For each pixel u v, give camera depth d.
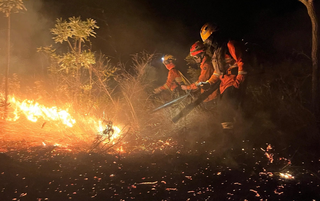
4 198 3.18
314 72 6.01
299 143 5.21
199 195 3.36
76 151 4.70
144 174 3.92
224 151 4.81
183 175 3.91
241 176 3.89
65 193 3.34
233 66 5.15
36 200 3.16
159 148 5.10
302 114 6.14
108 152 4.78
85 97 7.01
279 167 4.23
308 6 5.95
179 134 5.89
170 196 3.33
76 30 6.98
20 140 5.18
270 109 6.54
